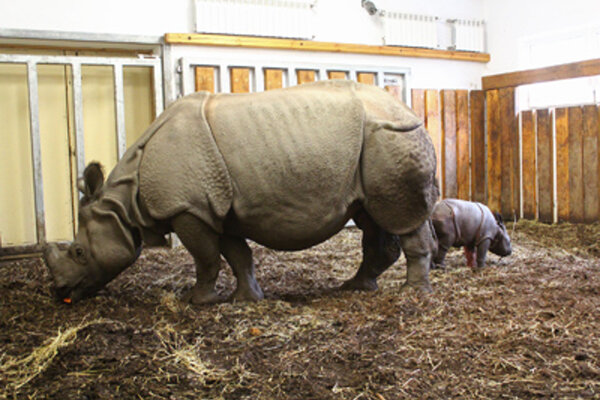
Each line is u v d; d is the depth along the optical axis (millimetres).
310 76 9547
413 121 4301
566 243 8047
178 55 8766
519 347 3482
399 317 4055
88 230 4297
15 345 3582
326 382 3039
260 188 4090
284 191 4105
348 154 4137
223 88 8977
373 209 4359
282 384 3023
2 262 7301
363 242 4941
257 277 5918
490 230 6199
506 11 11102
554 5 10133
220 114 4184
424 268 4684
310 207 4160
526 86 10492
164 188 4039
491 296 4680
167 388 2984
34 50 8531
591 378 3062
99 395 2885
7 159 8359
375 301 4438
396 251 4848
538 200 9852
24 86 8406
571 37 9938
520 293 4832
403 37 10609
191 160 4039
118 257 4285
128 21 8492
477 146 10578
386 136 4180
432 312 4160
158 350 3445
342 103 4223
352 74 9984
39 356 3363
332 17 10062
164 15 8711
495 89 10422
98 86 8867
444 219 5941
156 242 4348
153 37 8617
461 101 10430
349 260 6973
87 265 4297
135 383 3020
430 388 2969
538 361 3289
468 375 3119
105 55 8938
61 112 8680
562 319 4035
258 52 9375
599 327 3855
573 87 9719
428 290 4676
